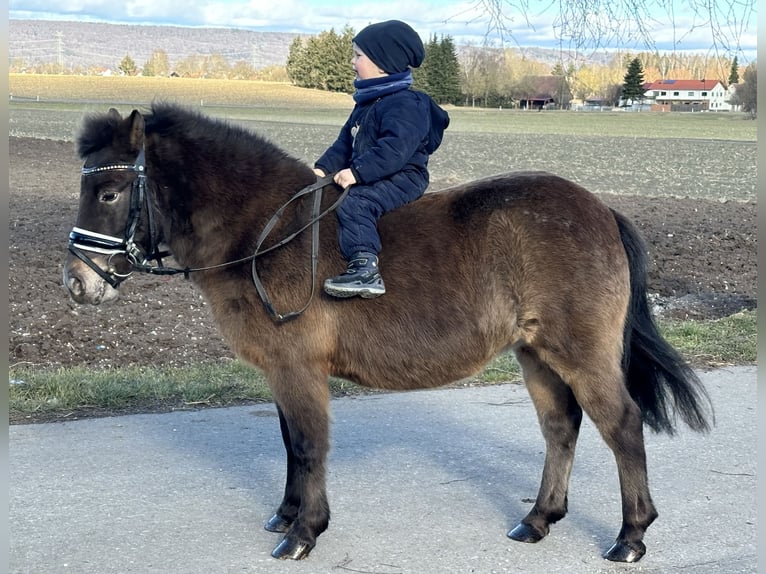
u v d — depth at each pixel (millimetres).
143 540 4562
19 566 4238
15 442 5953
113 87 89875
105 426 6312
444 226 4562
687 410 4664
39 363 7953
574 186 4617
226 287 4488
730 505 5098
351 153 4969
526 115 76562
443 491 5320
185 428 6320
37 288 10391
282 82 104688
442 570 4305
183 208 4508
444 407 6934
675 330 8961
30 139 31453
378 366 4523
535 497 5266
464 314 4477
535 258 4391
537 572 4301
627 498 4398
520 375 7805
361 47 4688
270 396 7023
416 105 4602
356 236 4371
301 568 4297
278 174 4652
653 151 42281
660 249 13852
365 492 5273
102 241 4363
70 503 5000
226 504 5070
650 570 4316
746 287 11789
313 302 4406
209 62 152000
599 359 4348
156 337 8883
